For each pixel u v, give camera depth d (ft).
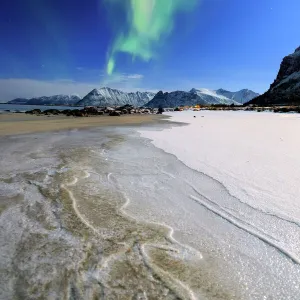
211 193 20.59
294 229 14.74
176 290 10.19
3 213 16.53
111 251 12.67
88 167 28.22
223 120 118.52
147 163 30.22
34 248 12.71
